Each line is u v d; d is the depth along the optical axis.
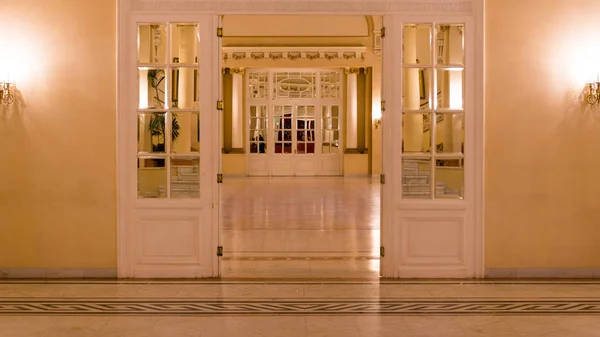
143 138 6.31
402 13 6.32
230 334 4.58
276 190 16.86
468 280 6.26
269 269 6.85
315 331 4.65
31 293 5.71
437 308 5.27
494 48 6.28
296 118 23.27
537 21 6.26
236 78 22.62
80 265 6.29
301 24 21.75
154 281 6.20
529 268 6.34
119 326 4.76
